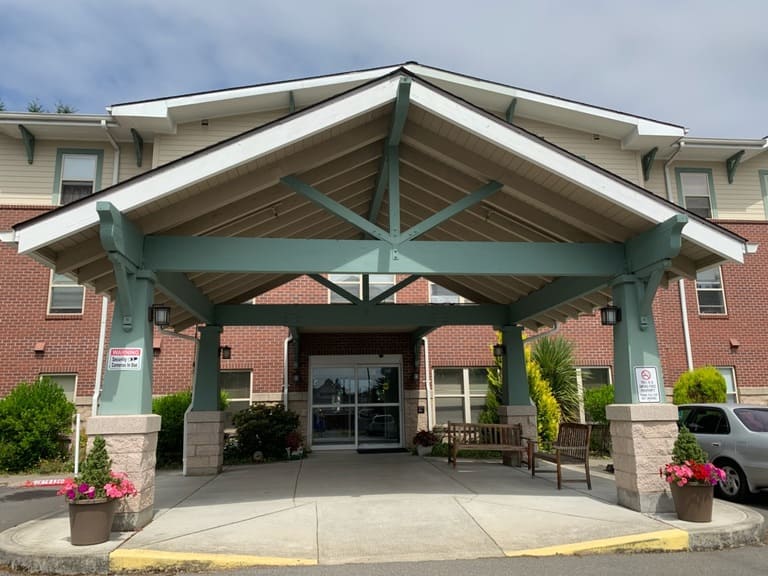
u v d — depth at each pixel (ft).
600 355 53.78
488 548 19.10
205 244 23.35
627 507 23.75
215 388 37.42
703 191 53.47
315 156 23.93
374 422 51.06
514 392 39.19
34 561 17.58
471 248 24.56
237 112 46.96
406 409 50.67
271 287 40.09
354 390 51.37
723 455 29.04
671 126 49.70
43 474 39.88
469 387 52.37
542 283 34.35
